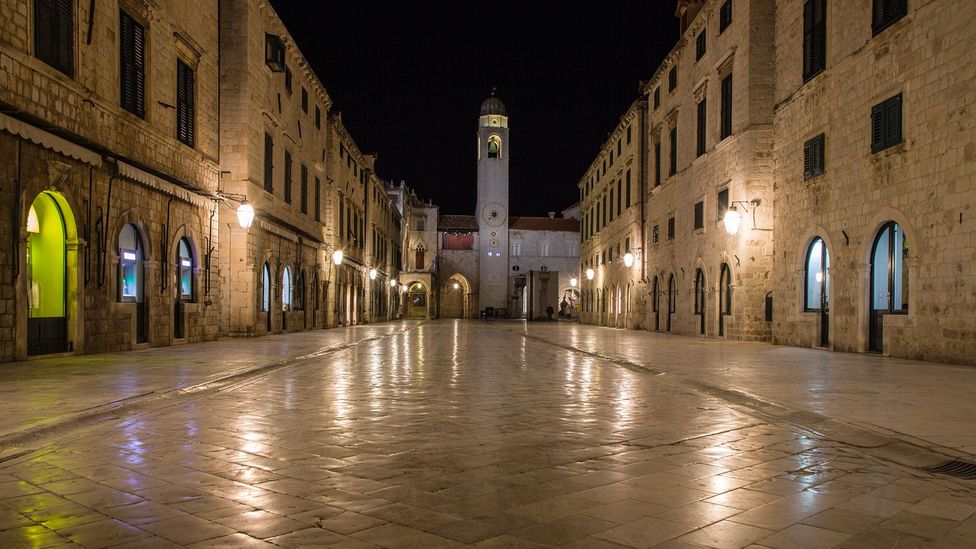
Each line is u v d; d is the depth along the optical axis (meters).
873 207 15.90
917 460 5.51
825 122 18.12
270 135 24.84
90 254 14.22
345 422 7.20
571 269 80.00
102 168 14.53
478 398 9.15
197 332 19.59
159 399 8.48
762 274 22.22
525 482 4.83
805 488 4.73
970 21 12.78
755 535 3.77
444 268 79.31
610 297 45.56
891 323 15.17
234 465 5.30
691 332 28.42
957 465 5.30
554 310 69.75
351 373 12.50
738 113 22.94
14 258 11.88
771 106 22.06
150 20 16.64
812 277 19.22
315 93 32.28
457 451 5.84
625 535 3.75
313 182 32.12
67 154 12.95
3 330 11.73
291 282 28.06
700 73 27.28
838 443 6.21
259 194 23.42
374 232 52.28
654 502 4.38
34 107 12.16
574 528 3.86
